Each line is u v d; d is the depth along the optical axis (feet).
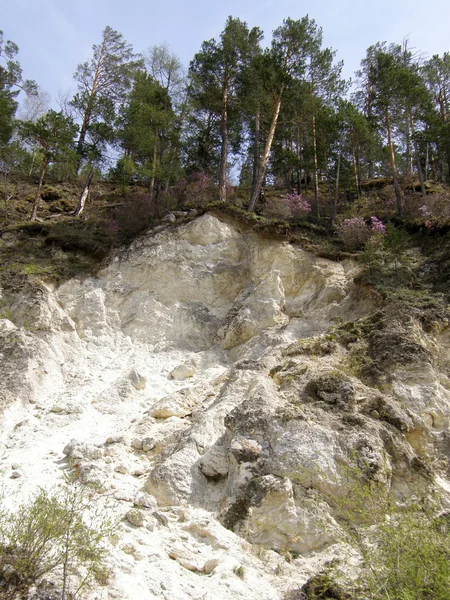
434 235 50.21
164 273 49.24
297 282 48.06
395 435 26.78
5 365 36.06
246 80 69.26
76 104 77.82
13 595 15.05
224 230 52.49
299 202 61.52
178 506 23.73
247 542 21.31
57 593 15.30
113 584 16.57
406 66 76.18
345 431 26.03
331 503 23.13
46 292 44.96
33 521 17.35
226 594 17.44
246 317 43.75
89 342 43.62
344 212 66.39
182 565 19.17
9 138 70.74
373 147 76.79
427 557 15.79
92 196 75.72
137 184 82.02
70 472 25.70
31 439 30.04
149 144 66.80
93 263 51.70
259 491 23.24
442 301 39.06
